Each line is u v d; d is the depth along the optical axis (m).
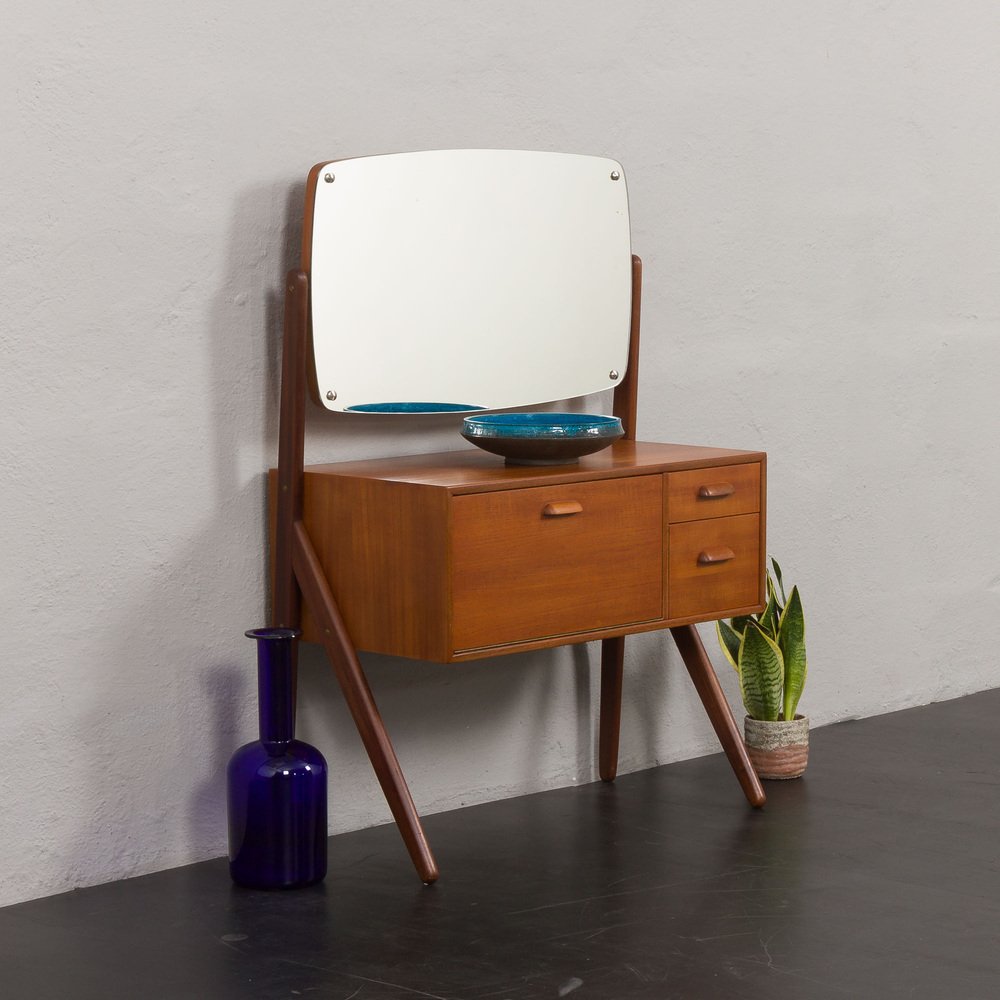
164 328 2.71
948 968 2.30
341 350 2.84
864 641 3.94
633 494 2.85
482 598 2.64
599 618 2.82
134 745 2.74
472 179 2.98
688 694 3.58
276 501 2.84
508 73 3.13
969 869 2.76
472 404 3.02
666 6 3.38
